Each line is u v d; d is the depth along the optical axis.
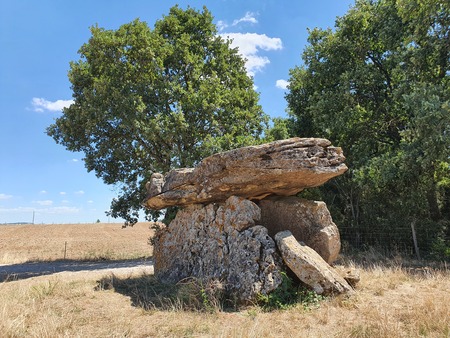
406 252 14.41
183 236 9.91
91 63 18.48
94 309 6.80
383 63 19.44
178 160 16.52
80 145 19.14
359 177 16.75
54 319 5.99
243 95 20.47
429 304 6.04
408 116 17.02
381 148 19.98
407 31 16.42
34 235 44.16
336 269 8.23
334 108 18.56
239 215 8.36
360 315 5.96
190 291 7.53
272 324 5.75
